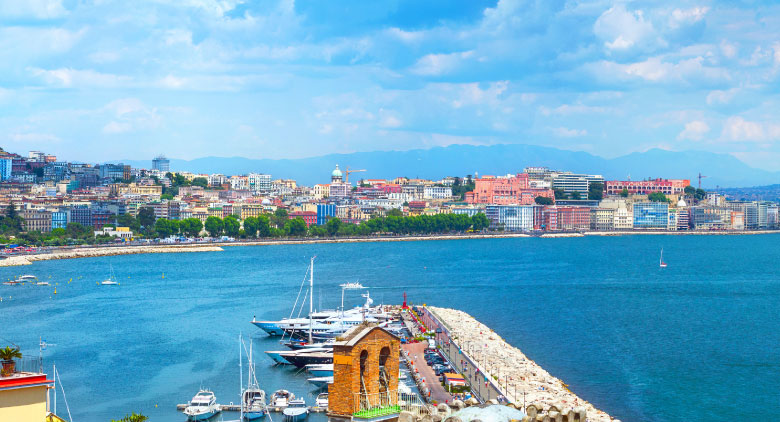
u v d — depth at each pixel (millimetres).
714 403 197000
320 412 183625
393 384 72188
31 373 62469
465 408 62062
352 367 68188
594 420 175750
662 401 198625
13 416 60812
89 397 196875
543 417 58469
